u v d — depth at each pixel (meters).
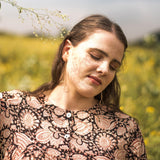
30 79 5.84
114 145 2.05
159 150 3.24
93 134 2.04
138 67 7.47
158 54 7.80
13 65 7.55
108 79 2.03
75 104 2.11
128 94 5.05
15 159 1.87
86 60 1.98
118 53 2.01
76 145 1.97
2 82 6.00
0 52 8.54
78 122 2.06
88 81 1.99
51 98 2.11
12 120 1.96
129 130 2.13
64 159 1.90
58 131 1.98
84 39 2.01
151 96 5.11
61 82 2.13
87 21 2.05
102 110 2.18
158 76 7.02
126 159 2.10
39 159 1.87
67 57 2.10
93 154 1.97
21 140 1.91
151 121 3.87
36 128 1.96
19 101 2.03
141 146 2.14
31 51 8.85
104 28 2.00
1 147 1.94
